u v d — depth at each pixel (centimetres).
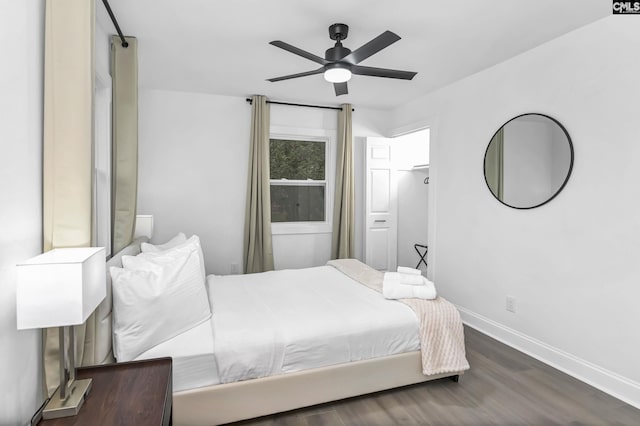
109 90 253
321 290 282
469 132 351
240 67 331
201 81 372
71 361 127
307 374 205
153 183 404
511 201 304
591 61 244
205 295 220
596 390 238
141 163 399
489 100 328
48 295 111
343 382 214
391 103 457
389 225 486
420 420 207
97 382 139
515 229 303
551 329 274
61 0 143
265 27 251
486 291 333
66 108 144
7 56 117
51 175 142
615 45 230
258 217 428
